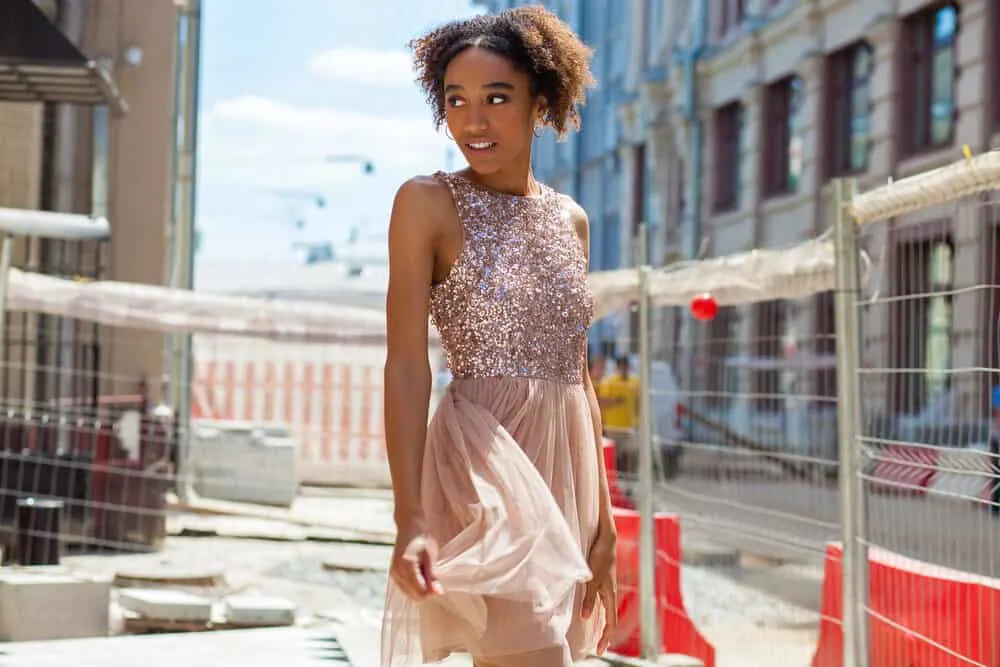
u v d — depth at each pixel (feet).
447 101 11.11
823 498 23.27
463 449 10.74
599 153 153.28
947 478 15.42
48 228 32.55
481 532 10.43
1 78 37.22
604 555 11.76
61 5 55.01
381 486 61.77
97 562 37.04
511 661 10.31
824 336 23.29
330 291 91.76
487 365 11.08
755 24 109.19
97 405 41.96
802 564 27.78
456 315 11.11
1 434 37.91
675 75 126.93
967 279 29.17
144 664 20.67
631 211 140.05
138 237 60.90
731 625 24.76
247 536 44.11
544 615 10.27
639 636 23.94
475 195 11.18
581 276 11.56
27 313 44.75
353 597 32.96
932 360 22.62
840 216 17.08
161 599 26.45
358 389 61.67
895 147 87.30
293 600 32.14
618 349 53.72
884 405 19.89
